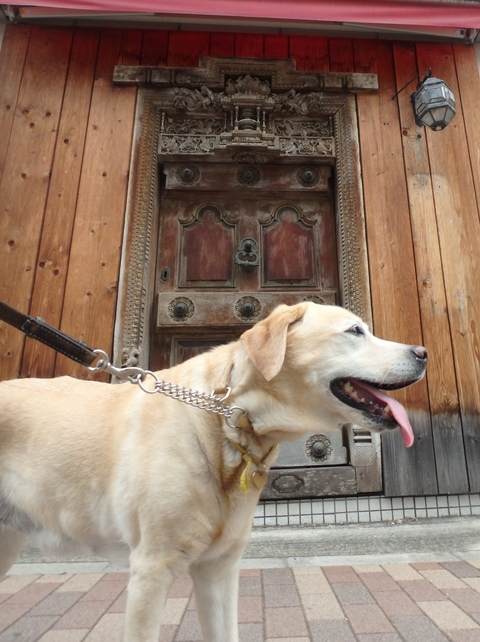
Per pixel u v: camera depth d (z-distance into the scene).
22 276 3.26
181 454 1.23
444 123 3.48
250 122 3.71
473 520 2.96
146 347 3.33
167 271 3.60
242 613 1.77
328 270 3.68
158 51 3.86
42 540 1.35
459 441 3.14
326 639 1.55
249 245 3.62
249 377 1.37
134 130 3.64
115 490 1.25
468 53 4.04
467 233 3.57
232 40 3.92
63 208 3.41
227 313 3.45
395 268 3.46
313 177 3.79
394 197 3.62
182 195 3.77
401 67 3.95
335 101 3.82
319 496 3.00
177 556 1.17
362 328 1.50
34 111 3.61
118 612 1.80
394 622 1.67
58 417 1.39
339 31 4.00
